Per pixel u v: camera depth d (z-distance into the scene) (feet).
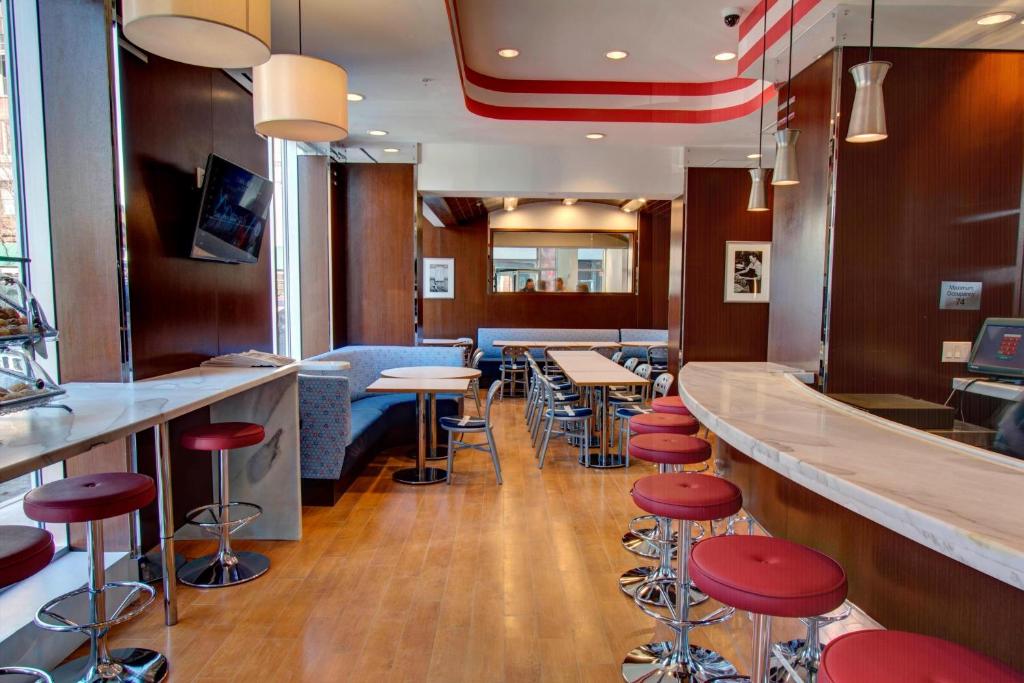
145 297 9.97
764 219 21.27
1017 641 4.51
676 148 21.70
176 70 10.84
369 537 11.98
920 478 4.53
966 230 10.67
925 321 10.73
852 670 3.66
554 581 10.16
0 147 8.86
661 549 10.11
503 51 15.20
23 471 5.24
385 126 18.20
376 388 15.11
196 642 8.28
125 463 9.41
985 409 10.24
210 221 11.41
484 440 20.45
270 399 11.75
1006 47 10.34
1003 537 3.35
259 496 11.80
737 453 10.31
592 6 12.60
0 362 7.21
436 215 29.89
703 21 13.30
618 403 18.98
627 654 8.05
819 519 7.27
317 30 11.44
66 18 8.96
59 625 7.22
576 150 21.71
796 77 11.93
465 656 8.00
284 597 9.55
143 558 9.82
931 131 10.51
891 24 9.84
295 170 19.84
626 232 34.12
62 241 9.28
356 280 21.24
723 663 7.83
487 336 33.81
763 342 21.49
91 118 9.09
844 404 7.62
